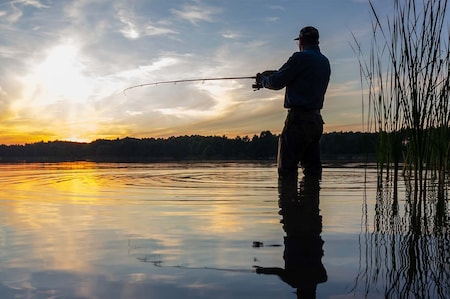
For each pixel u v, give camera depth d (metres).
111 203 2.66
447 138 3.85
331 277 1.16
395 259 1.35
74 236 1.66
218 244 1.54
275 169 7.04
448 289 1.07
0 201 2.76
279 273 1.19
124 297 1.01
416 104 3.27
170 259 1.33
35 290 1.06
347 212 2.31
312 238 1.65
